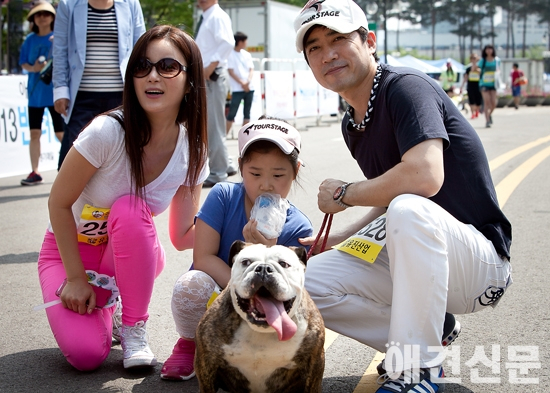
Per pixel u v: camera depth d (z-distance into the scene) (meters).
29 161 9.81
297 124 18.92
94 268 3.25
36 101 8.48
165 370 2.98
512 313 3.79
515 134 15.38
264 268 2.24
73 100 5.46
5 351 3.34
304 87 17.94
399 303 2.52
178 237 3.50
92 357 3.00
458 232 2.64
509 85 43.59
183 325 2.94
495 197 2.90
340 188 2.84
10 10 24.25
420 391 2.52
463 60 93.75
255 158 2.89
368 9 63.66
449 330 2.99
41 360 3.22
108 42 5.44
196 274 2.92
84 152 3.00
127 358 3.04
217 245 3.04
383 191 2.67
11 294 4.25
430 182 2.59
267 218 2.83
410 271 2.51
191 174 3.31
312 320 2.47
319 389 2.53
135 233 2.99
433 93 2.78
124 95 3.07
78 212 3.24
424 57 93.81
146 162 3.20
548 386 2.85
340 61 2.86
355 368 3.12
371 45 2.98
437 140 2.65
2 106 9.30
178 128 3.26
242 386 2.51
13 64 24.72
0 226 6.25
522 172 9.13
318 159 10.73
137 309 3.07
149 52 3.02
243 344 2.40
